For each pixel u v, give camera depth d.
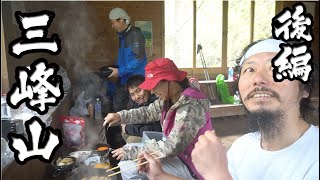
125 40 1.54
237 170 0.88
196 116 1.07
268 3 1.45
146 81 1.12
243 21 1.53
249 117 0.89
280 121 0.83
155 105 1.36
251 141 0.90
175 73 1.12
